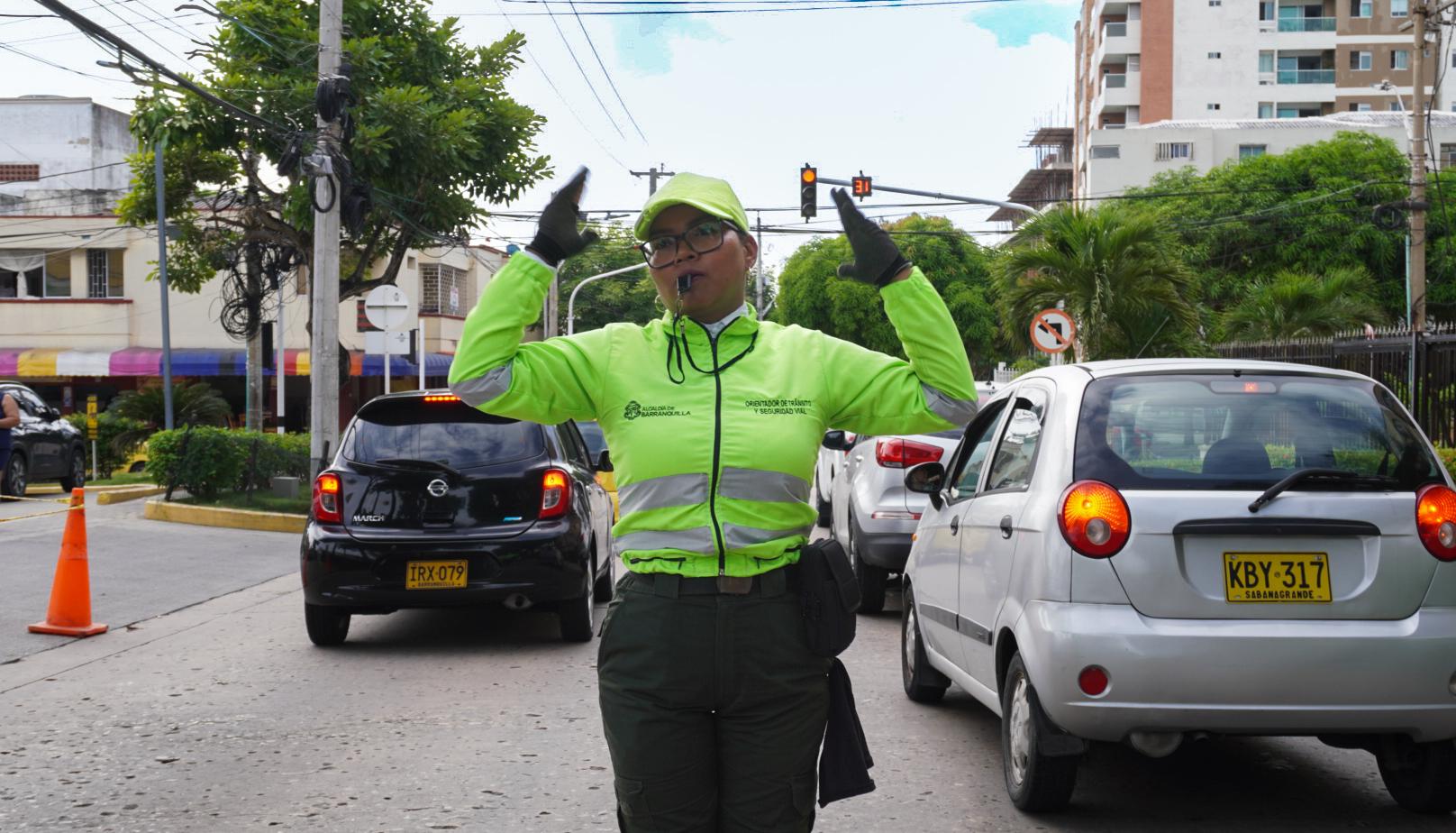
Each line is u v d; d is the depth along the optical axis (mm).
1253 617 4230
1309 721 4188
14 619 8992
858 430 2922
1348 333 20109
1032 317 21141
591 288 61562
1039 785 4555
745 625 2711
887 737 5832
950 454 8977
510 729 5949
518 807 4762
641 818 2793
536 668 7461
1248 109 62562
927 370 2762
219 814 4691
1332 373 4809
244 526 15453
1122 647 4188
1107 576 4273
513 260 2738
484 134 20609
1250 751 5637
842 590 2771
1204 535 4270
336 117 15703
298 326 35938
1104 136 56344
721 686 2717
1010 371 34531
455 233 21516
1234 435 4492
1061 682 4258
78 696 6715
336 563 7887
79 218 36031
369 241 21438
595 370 2814
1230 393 4648
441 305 40594
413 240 21266
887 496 9039
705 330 2820
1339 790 5027
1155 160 56000
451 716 6230
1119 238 20406
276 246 21297
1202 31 62531
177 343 36094
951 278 49469
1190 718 4188
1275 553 4270
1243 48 62531
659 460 2729
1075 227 20656
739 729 2777
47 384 36312
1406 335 14766
